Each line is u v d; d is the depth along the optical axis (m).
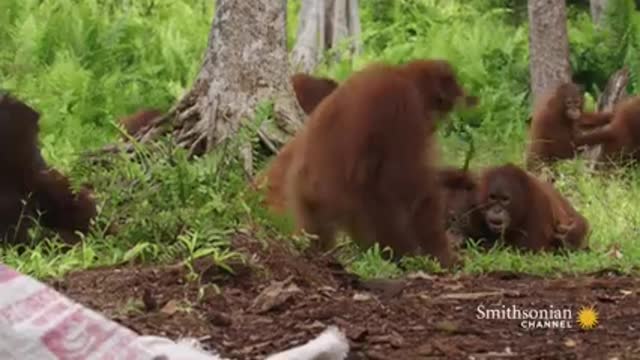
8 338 3.73
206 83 15.92
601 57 30.61
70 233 11.81
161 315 8.40
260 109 14.03
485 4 40.88
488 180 13.79
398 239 11.46
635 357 7.80
